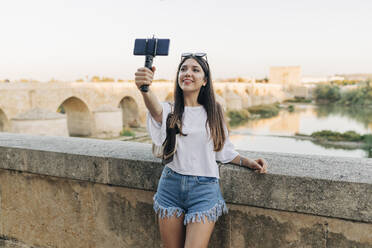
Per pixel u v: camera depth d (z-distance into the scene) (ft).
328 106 291.58
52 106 106.63
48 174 9.59
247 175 7.16
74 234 9.78
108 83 129.39
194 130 6.28
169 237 6.65
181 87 6.34
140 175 8.29
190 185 6.33
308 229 6.95
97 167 8.84
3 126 99.40
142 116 149.28
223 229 7.85
